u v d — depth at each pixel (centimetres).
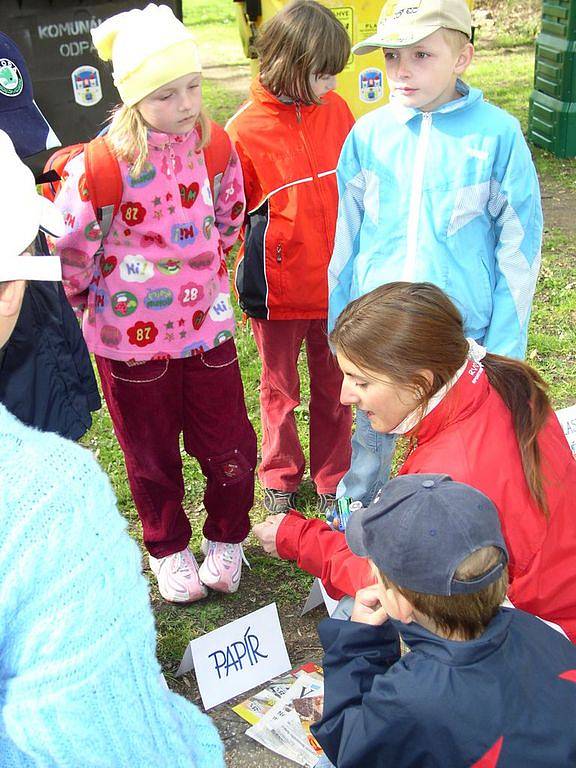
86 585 102
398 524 158
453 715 152
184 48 232
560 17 796
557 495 200
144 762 109
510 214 264
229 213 283
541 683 158
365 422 286
